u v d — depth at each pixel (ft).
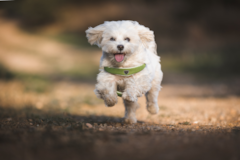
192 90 46.52
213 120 20.98
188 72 70.90
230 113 24.52
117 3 138.10
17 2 135.44
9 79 52.90
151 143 12.50
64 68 75.51
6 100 32.22
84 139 13.01
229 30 125.39
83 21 130.00
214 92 42.80
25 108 26.86
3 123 17.49
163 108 28.81
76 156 10.99
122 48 15.12
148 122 20.57
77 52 99.25
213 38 120.47
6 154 11.12
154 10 134.41
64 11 134.00
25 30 124.98
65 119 19.17
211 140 12.77
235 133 14.30
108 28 16.06
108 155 11.09
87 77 66.64
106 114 25.49
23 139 12.97
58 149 11.68
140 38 16.56
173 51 99.09
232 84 49.85
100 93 16.47
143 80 15.97
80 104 32.53
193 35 121.60
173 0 137.80
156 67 18.02
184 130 15.61
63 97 38.34
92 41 16.81
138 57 16.05
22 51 91.15
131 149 11.71
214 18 128.06
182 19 129.90
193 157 10.80
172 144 12.29
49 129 15.19
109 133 14.37
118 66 16.05
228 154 11.00
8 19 131.85
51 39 114.93
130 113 18.95
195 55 87.71
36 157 10.88
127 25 16.24
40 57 86.79
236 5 135.95
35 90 42.98
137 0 138.92
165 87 52.06
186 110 27.43
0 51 86.12
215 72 67.46
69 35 122.01
